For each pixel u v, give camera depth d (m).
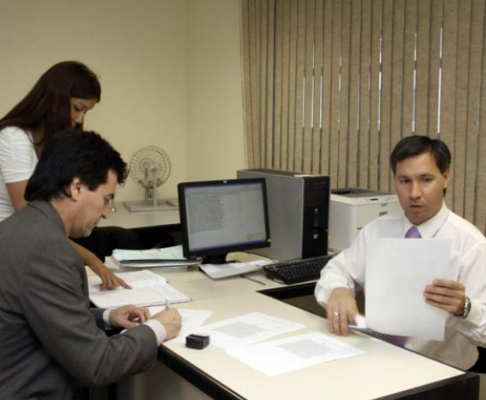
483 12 2.38
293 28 3.40
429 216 1.75
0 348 1.27
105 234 2.91
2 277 1.24
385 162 2.89
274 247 2.55
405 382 1.28
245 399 1.18
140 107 4.41
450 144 2.55
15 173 1.96
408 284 1.46
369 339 1.55
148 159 4.41
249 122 3.82
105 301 1.87
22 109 1.97
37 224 1.28
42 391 1.32
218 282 2.19
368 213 2.51
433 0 2.59
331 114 3.19
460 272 1.71
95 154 1.35
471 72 2.45
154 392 1.92
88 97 2.00
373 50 2.91
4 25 3.82
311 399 1.19
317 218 2.43
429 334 1.45
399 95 2.79
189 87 4.57
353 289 1.95
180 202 2.20
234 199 2.34
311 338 1.55
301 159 3.43
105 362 1.30
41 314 1.23
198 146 4.51
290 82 3.46
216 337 1.56
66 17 4.02
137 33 4.32
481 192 2.44
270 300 1.94
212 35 4.21
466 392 1.31
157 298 1.92
